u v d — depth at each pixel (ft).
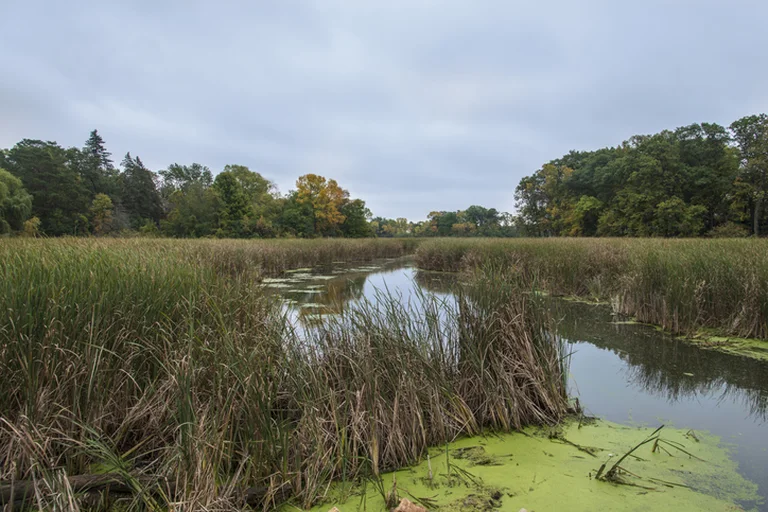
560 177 178.81
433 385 11.26
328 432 9.51
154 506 7.52
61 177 132.87
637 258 28.04
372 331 12.03
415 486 8.64
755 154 111.14
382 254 97.55
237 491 7.77
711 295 21.77
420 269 58.85
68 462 8.41
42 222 125.80
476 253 48.19
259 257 46.26
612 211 130.93
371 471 9.12
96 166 188.75
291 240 83.66
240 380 8.93
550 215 180.96
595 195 155.02
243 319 13.91
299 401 9.96
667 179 114.21
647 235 114.11
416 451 9.93
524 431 11.25
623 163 128.26
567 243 50.01
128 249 21.40
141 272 13.60
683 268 22.62
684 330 21.38
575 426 11.55
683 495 8.23
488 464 9.52
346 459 9.09
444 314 14.24
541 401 12.11
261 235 139.54
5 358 9.07
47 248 17.69
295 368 10.77
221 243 50.67
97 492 7.96
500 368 11.76
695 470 9.20
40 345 9.41
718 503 7.95
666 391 14.19
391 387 10.78
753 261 22.08
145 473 8.68
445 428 10.84
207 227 137.39
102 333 10.44
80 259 14.75
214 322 12.42
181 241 45.19
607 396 13.82
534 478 8.89
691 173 113.39
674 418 12.12
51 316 9.96
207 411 8.63
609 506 7.86
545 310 13.61
